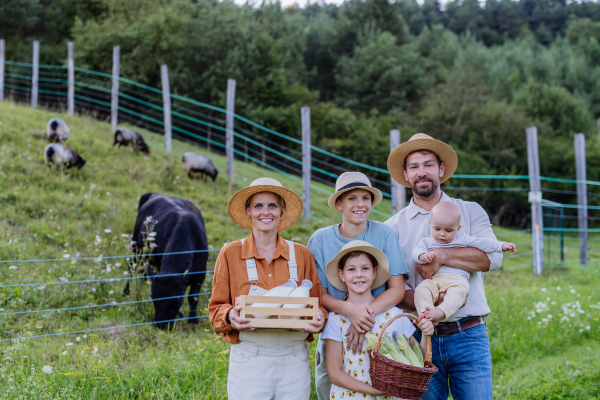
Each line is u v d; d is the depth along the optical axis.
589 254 14.99
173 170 11.26
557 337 6.02
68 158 9.56
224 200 10.66
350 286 2.98
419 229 3.29
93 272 6.13
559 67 48.09
